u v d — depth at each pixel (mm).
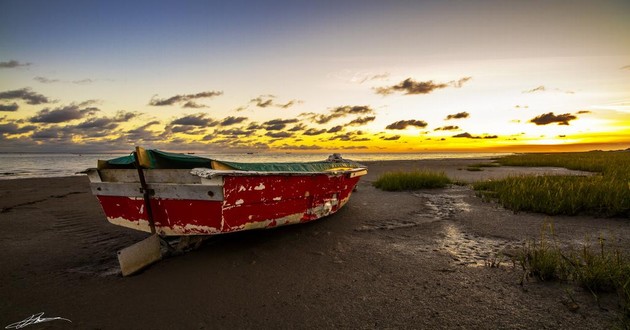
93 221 6883
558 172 16516
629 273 3256
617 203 6102
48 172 22609
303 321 2838
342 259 4312
